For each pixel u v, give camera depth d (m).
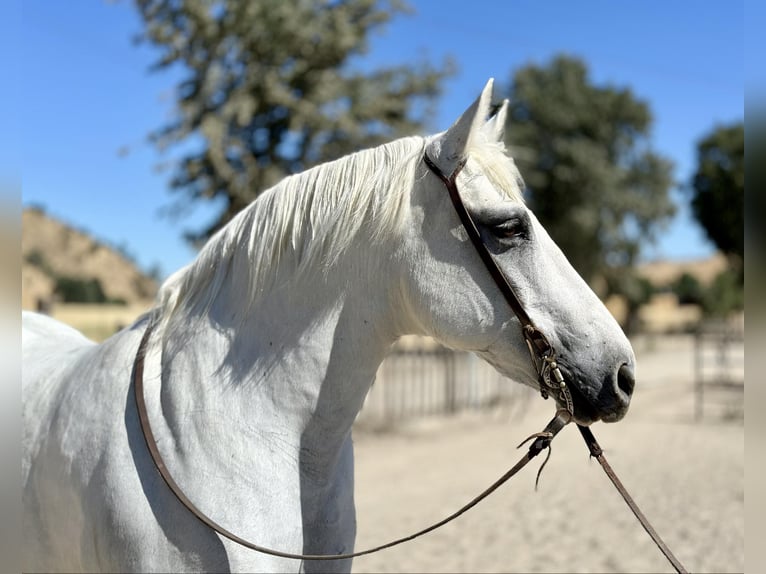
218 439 1.80
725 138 24.64
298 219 1.92
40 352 2.50
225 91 9.70
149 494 1.78
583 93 26.92
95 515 1.82
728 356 25.11
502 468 7.45
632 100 27.31
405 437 9.29
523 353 1.82
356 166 1.93
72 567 1.93
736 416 11.52
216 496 1.75
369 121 10.39
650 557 4.55
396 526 5.25
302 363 1.88
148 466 1.81
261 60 9.66
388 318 1.91
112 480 1.81
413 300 1.86
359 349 1.90
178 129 9.52
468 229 1.81
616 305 36.28
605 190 26.02
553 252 1.88
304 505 1.85
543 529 5.23
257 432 1.83
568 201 26.30
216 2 9.36
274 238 1.92
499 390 12.88
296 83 9.91
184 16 9.29
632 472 7.31
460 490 6.43
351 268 1.89
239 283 1.96
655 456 8.25
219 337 1.93
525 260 1.82
